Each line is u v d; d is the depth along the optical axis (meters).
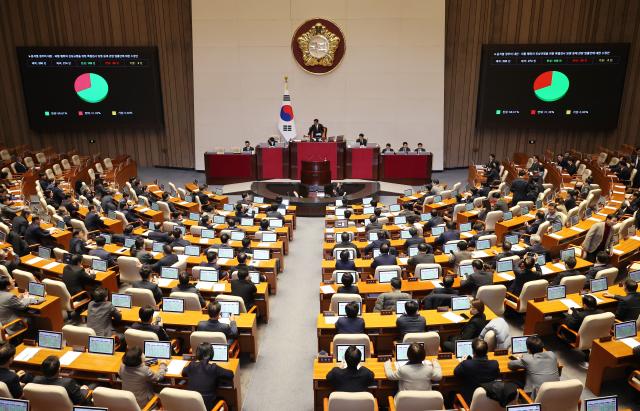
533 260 8.88
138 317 7.82
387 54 21.95
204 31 22.00
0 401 5.32
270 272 10.74
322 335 7.75
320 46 21.83
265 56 22.09
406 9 21.58
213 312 7.11
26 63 22.02
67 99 22.42
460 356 6.56
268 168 20.42
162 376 6.18
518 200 15.29
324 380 6.24
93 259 9.92
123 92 22.44
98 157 22.80
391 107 22.44
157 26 22.50
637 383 6.65
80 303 9.16
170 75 22.97
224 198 17.03
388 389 6.28
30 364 6.60
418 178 20.67
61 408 5.55
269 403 7.28
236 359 6.65
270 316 10.00
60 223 12.70
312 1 21.64
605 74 21.28
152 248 11.11
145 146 24.17
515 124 22.05
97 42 22.77
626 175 17.78
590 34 21.86
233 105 22.58
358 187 19.67
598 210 14.27
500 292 8.29
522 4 21.75
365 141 20.98
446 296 8.12
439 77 22.12
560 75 21.39
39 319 8.53
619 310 7.92
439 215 14.99
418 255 9.81
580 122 21.83
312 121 22.66
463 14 21.91
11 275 9.87
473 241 10.90
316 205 17.06
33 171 19.39
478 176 19.53
